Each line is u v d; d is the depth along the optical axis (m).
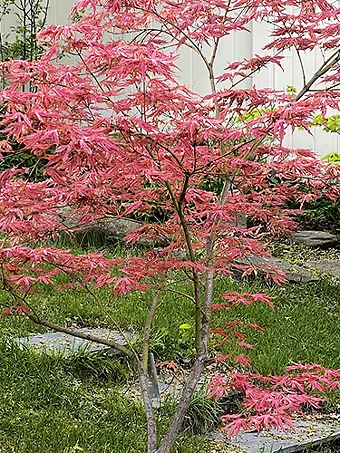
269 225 3.58
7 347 4.13
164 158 2.72
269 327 5.12
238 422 2.66
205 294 3.02
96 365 4.16
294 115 2.39
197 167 2.88
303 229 8.05
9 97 2.17
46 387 3.77
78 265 2.86
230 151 2.77
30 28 9.88
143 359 2.94
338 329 5.22
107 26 3.13
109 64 2.46
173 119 2.73
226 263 3.18
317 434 3.79
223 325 4.98
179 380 4.24
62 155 2.19
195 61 8.86
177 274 5.73
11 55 9.35
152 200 3.02
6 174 2.44
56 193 2.77
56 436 3.33
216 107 3.14
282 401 2.66
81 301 5.16
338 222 8.07
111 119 2.32
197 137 2.46
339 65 3.32
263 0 3.45
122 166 2.45
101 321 4.91
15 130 2.12
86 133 2.14
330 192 3.41
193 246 3.18
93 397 3.90
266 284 6.26
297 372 4.32
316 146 8.68
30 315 2.80
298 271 6.40
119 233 7.03
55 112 2.35
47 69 2.43
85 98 2.32
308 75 8.58
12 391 3.71
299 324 5.20
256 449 3.60
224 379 4.21
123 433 3.50
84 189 2.70
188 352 4.53
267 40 8.68
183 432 3.67
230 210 2.94
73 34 2.41
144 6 3.16
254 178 3.31
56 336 4.52
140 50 2.38
